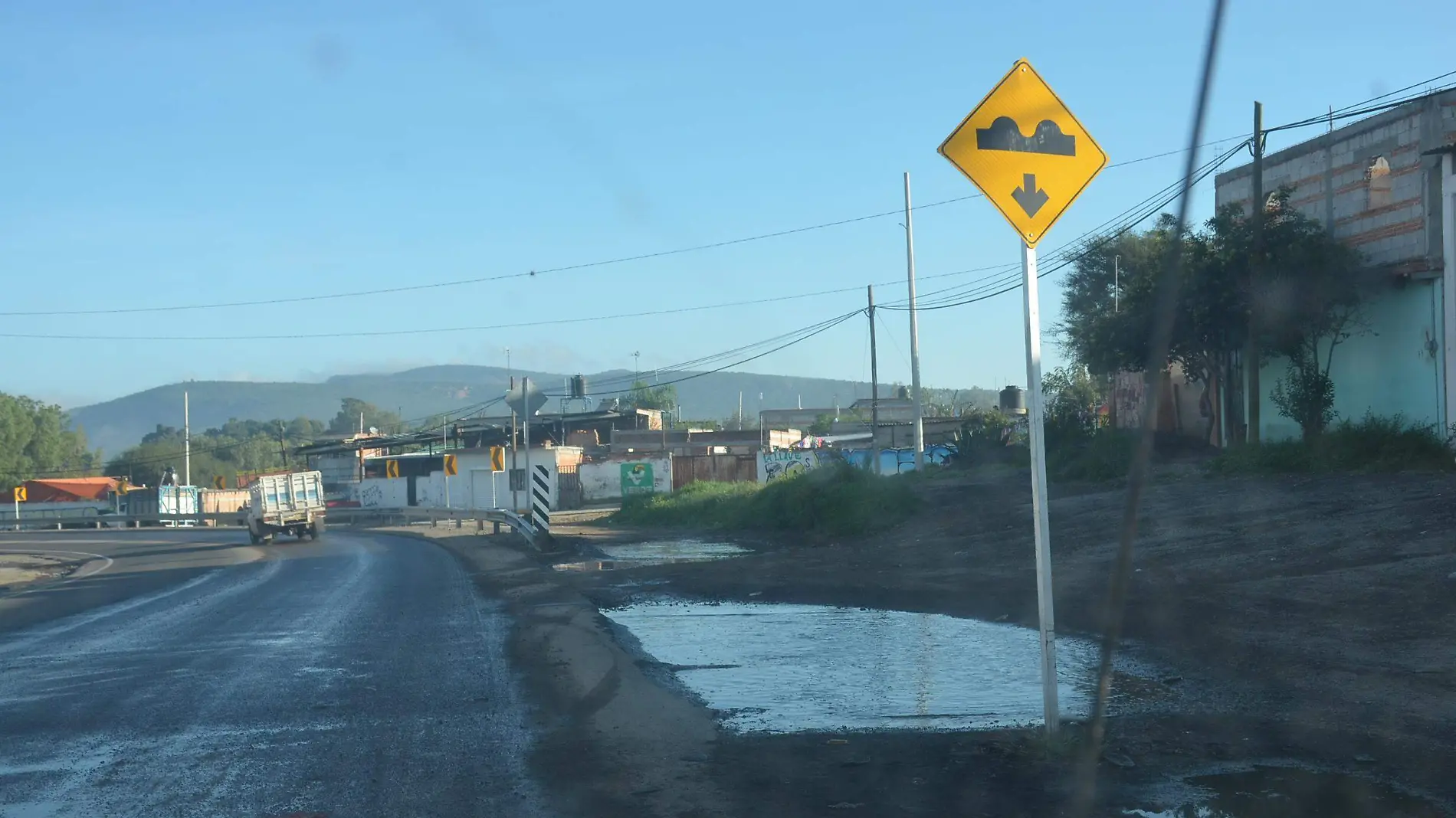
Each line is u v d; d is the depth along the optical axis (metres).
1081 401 51.25
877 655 10.33
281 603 17.03
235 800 6.20
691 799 5.93
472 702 8.77
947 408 92.62
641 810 5.78
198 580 22.97
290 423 163.62
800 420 103.19
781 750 6.93
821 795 5.92
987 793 5.86
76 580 25.22
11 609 18.20
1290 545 14.16
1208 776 6.03
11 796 6.39
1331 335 24.91
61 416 103.06
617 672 9.76
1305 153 26.89
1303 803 5.56
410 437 73.31
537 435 74.62
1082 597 12.67
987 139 6.45
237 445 115.38
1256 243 24.17
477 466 62.50
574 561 23.38
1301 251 23.70
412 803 6.05
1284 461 22.56
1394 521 14.53
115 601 18.64
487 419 70.50
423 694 9.12
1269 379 27.61
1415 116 23.23
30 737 7.93
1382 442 21.64
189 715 8.52
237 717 8.41
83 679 10.41
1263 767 6.16
